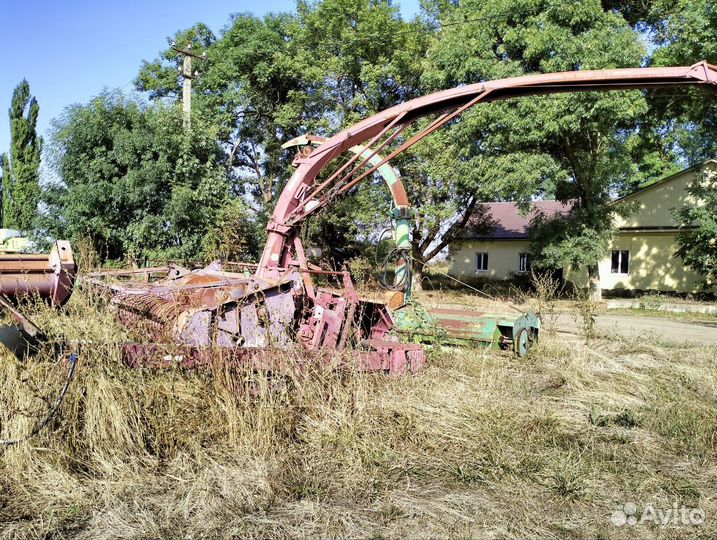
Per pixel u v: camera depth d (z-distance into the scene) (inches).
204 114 930.7
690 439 188.7
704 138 800.9
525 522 135.3
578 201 792.9
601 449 181.6
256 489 145.4
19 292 200.8
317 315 230.1
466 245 1190.3
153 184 563.2
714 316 684.1
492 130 705.6
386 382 217.3
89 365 166.6
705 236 756.6
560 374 269.4
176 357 180.7
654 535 132.1
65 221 567.8
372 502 143.4
